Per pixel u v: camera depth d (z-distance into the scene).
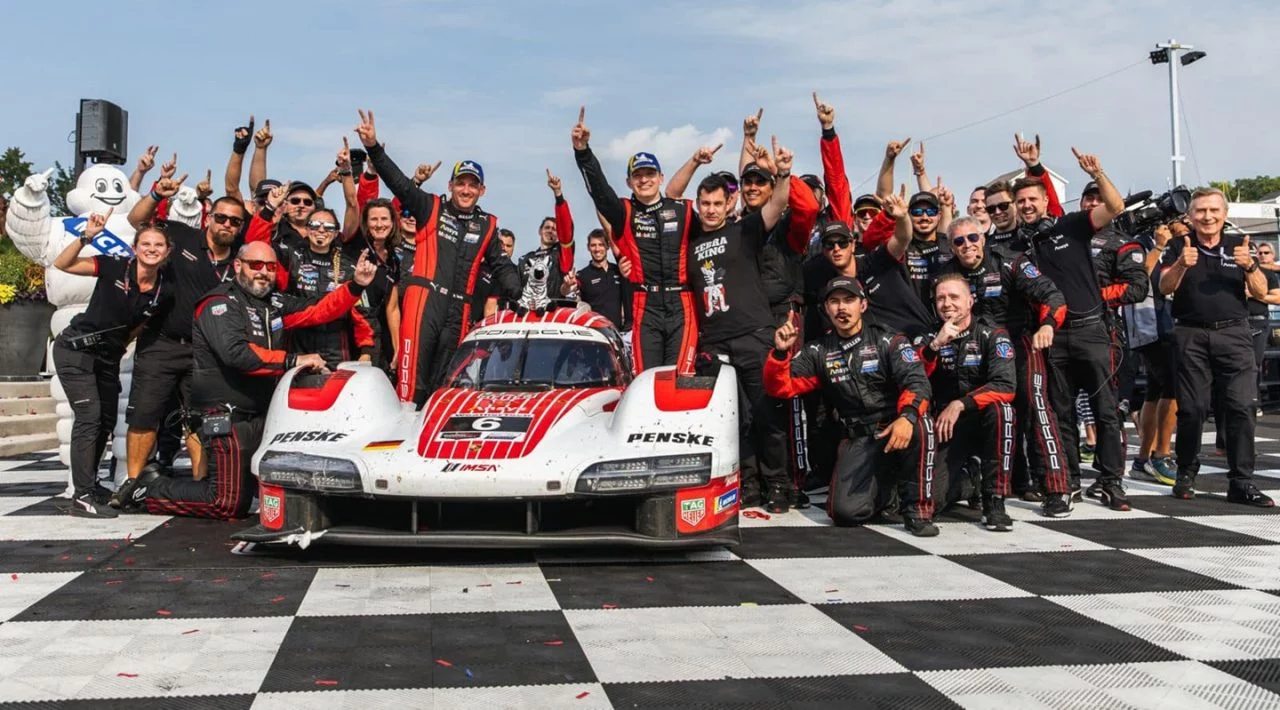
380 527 3.82
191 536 4.35
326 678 2.45
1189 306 5.41
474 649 2.69
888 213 5.18
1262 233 13.71
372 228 6.03
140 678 2.44
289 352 5.45
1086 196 5.58
